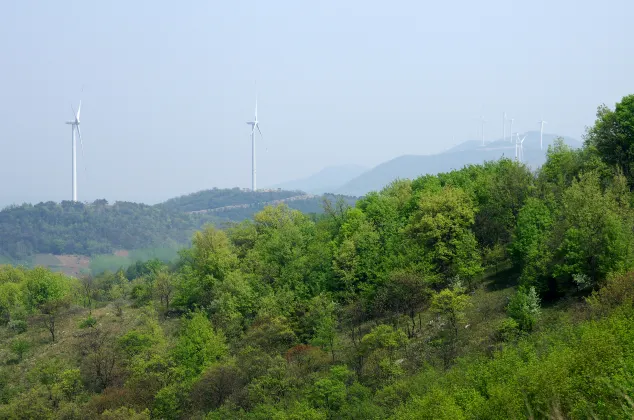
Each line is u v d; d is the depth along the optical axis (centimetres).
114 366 7050
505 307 5650
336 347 6147
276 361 5706
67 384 6319
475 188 7988
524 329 4875
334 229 9144
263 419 4791
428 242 7119
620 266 4809
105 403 5856
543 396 2877
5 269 12950
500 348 4700
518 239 6338
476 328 5453
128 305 10162
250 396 5322
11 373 7438
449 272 6912
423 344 5575
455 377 4016
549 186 7062
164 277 9719
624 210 5516
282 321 7025
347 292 7350
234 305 7719
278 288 7925
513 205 7219
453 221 6981
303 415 4459
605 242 5041
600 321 3756
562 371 2953
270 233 9662
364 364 5562
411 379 4688
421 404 3575
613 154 7175
